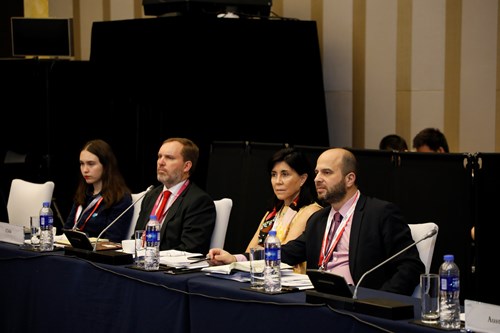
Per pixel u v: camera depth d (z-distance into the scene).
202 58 7.08
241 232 6.34
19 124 8.69
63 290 4.81
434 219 5.09
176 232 5.40
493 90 6.94
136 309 4.40
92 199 6.16
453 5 7.12
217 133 7.15
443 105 7.21
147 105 7.49
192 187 5.54
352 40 7.71
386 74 7.53
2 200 8.41
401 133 7.47
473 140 7.07
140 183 7.65
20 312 5.11
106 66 7.81
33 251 5.09
